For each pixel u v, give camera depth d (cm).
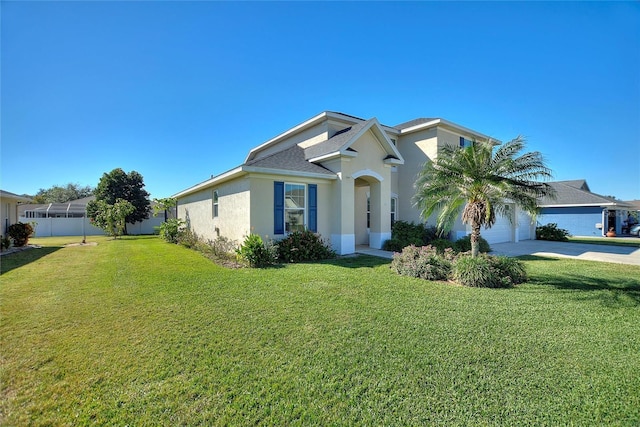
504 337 464
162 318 534
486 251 1468
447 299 662
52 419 280
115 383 336
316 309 586
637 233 2888
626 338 464
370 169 1444
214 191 1617
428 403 306
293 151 1547
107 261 1173
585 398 316
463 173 892
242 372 360
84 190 6844
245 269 976
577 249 1644
